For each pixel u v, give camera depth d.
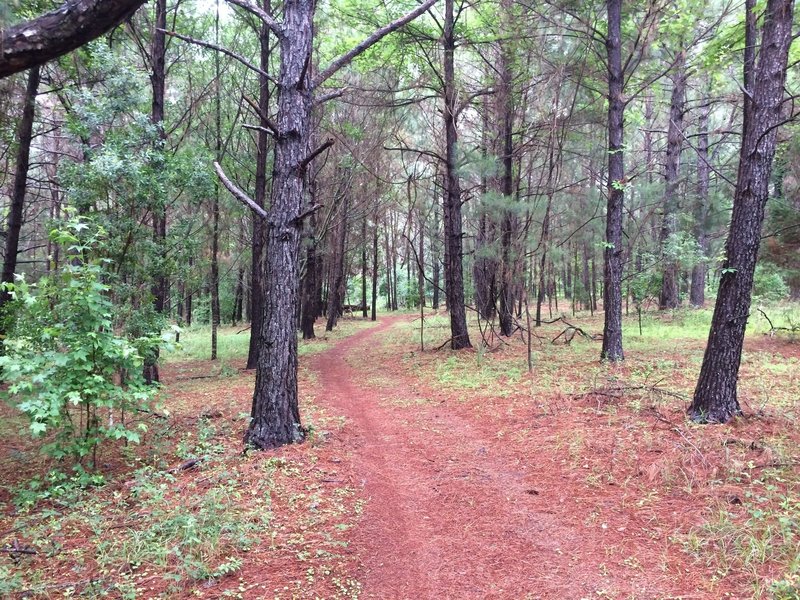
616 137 10.50
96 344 4.82
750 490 4.28
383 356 14.66
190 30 13.93
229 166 14.90
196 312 32.25
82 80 10.98
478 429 6.87
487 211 12.30
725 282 5.97
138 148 9.52
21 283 5.00
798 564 3.17
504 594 3.24
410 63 15.12
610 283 10.62
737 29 8.38
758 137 5.68
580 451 5.53
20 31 2.10
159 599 3.10
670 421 6.09
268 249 5.92
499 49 14.06
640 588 3.21
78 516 4.27
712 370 6.03
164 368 15.41
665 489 4.50
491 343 14.17
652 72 11.77
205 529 3.76
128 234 9.13
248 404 8.77
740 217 5.82
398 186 23.83
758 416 5.93
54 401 4.50
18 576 3.33
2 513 4.53
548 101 12.41
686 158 19.58
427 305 47.56
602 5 11.08
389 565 3.60
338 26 13.44
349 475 5.13
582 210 13.27
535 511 4.38
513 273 12.44
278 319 5.88
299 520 4.14
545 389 8.49
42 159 17.81
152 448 6.16
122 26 11.84
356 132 16.98
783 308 16.86
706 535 3.71
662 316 18.39
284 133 5.80
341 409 8.34
